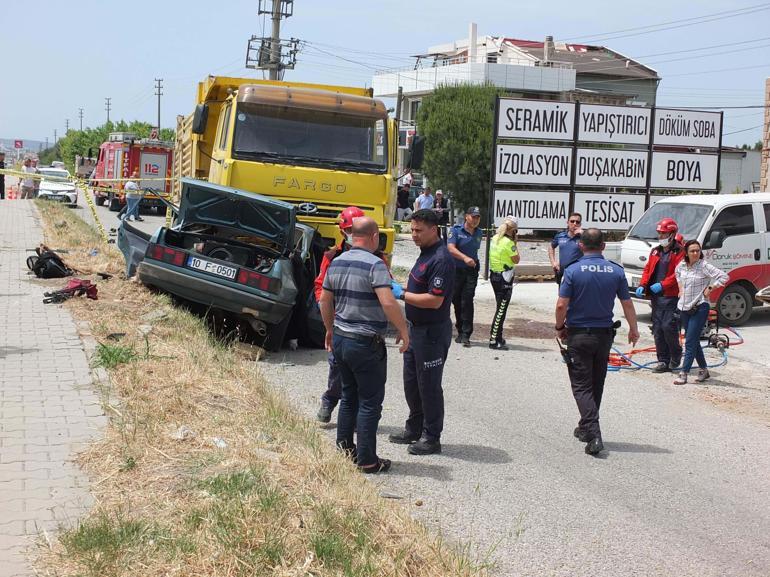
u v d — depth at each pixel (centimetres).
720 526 566
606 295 722
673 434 788
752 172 5506
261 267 1045
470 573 450
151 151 3619
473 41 6412
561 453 710
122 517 448
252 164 1120
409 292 673
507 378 986
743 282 1448
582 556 507
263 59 4547
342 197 1144
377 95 6169
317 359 1012
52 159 15000
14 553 409
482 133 3397
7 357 811
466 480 630
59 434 591
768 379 1045
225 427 623
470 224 1168
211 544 421
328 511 471
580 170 2070
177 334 910
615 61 6494
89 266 1403
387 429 753
